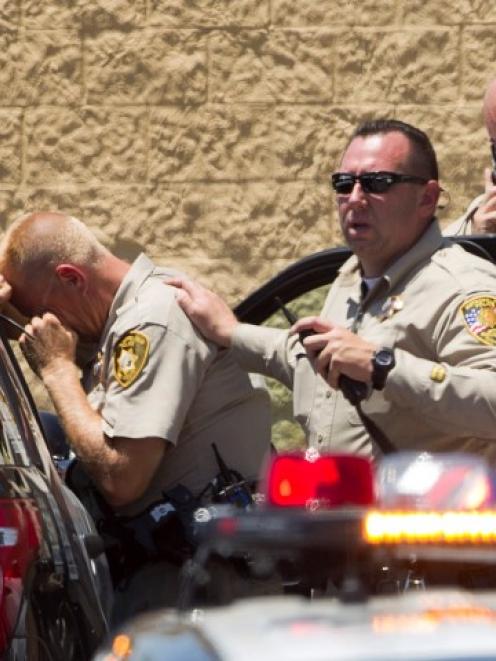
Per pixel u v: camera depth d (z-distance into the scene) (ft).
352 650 20.40
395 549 25.29
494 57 114.01
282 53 115.65
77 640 47.09
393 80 114.83
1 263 57.47
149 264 57.00
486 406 47.55
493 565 36.04
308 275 60.90
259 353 53.88
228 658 20.70
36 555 44.78
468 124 114.21
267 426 57.77
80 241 56.85
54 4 116.98
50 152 117.29
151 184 116.88
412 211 51.03
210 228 116.47
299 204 115.85
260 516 26.76
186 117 116.57
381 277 50.62
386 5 114.83
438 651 20.30
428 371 47.73
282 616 22.65
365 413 49.52
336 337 47.62
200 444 55.77
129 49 116.57
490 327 48.75
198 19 116.06
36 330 56.29
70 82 117.19
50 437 64.49
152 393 54.44
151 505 55.11
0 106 117.50
